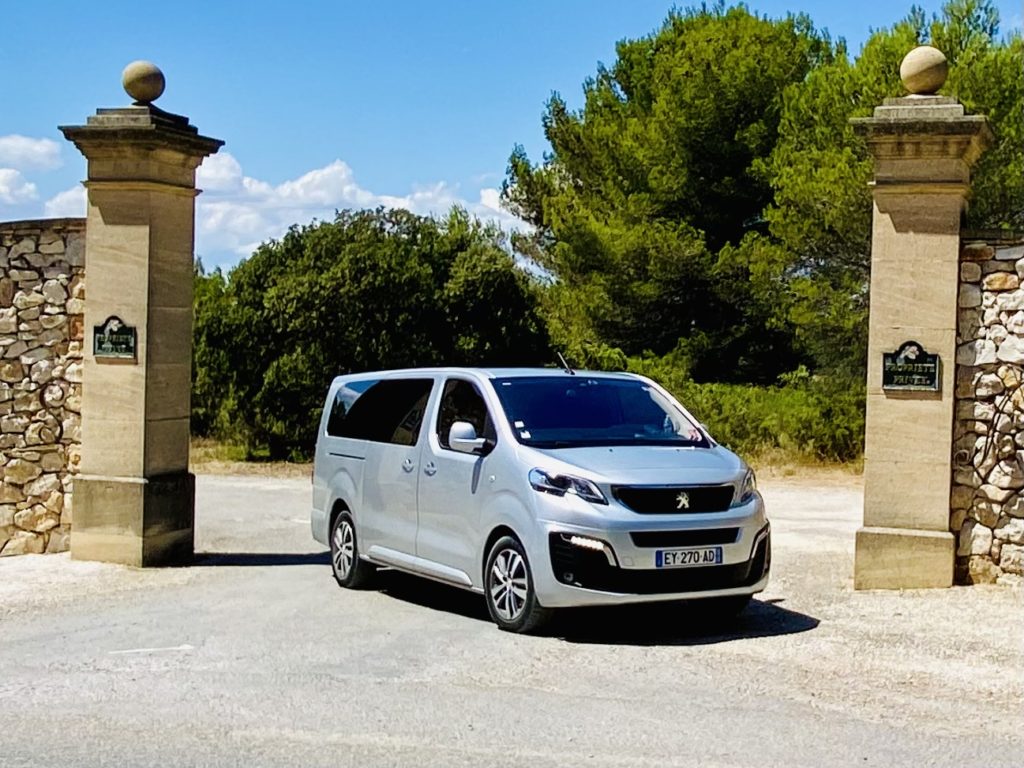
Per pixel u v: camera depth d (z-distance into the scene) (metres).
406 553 10.19
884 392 10.66
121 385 12.33
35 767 5.75
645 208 30.36
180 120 12.66
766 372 30.92
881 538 10.59
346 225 26.77
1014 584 10.42
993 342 10.52
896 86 21.69
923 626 9.04
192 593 10.80
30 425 12.86
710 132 29.95
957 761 5.81
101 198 12.37
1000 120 21.23
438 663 7.88
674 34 32.84
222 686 7.29
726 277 29.81
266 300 25.84
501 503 8.92
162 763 5.80
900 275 10.60
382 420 10.96
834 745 6.06
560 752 5.93
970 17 22.38
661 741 6.12
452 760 5.82
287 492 20.55
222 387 27.00
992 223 21.64
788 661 7.90
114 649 8.39
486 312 26.38
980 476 10.56
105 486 12.31
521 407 9.47
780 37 30.38
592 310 30.98
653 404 9.98
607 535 8.27
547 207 32.09
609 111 33.62
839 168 22.09
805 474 22.55
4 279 12.88
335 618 9.54
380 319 25.67
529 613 8.63
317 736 6.23
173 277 12.59
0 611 9.95
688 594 8.46
